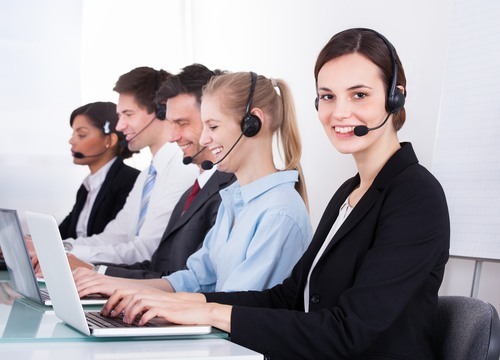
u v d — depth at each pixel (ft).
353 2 10.55
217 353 3.84
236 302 5.47
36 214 4.58
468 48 7.98
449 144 8.09
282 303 5.62
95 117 13.04
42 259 4.78
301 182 6.98
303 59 11.76
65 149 13.35
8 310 5.57
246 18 13.34
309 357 4.42
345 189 5.66
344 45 4.95
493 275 8.44
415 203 4.63
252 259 6.29
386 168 4.91
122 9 14.32
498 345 4.44
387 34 9.89
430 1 9.24
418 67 9.38
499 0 7.66
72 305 4.34
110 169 12.75
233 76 6.87
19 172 13.38
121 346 4.05
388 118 5.02
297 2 11.90
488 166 7.64
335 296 4.90
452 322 4.75
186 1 14.84
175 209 9.96
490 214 7.57
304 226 6.49
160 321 4.70
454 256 7.88
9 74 13.56
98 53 14.05
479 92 7.81
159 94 10.53
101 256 11.35
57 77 13.73
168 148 11.65
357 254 4.85
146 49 14.48
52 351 3.90
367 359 4.64
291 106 7.02
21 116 13.52
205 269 7.28
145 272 8.46
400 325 4.62
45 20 13.85
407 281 4.47
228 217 6.98
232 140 6.79
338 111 4.95
